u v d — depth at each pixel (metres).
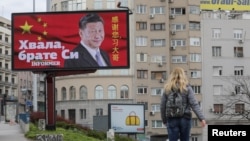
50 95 22.41
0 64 120.94
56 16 22.27
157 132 73.69
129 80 74.31
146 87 74.94
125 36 22.42
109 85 73.75
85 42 22.28
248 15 80.69
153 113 74.12
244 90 71.25
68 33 22.27
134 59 75.06
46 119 22.48
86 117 73.56
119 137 33.56
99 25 22.38
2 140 20.64
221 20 78.00
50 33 22.20
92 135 30.56
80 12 22.36
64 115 75.69
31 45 22.12
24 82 130.75
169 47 76.62
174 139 9.30
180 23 77.31
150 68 75.56
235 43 77.81
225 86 76.44
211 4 85.12
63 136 20.41
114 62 22.33
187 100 9.27
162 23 76.25
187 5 77.38
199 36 77.56
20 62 22.08
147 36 76.06
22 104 126.06
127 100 73.94
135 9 76.00
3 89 119.38
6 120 60.00
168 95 9.28
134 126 39.00
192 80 76.69
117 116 38.88
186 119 9.25
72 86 74.94
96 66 22.22
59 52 22.19
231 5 85.12
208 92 76.56
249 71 77.38
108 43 22.36
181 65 76.94
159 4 76.62
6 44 124.06
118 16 22.44
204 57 77.38
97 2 74.69
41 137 20.05
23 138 21.39
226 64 77.25
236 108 66.81
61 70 22.12
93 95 73.56
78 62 22.22
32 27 22.20
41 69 22.09
